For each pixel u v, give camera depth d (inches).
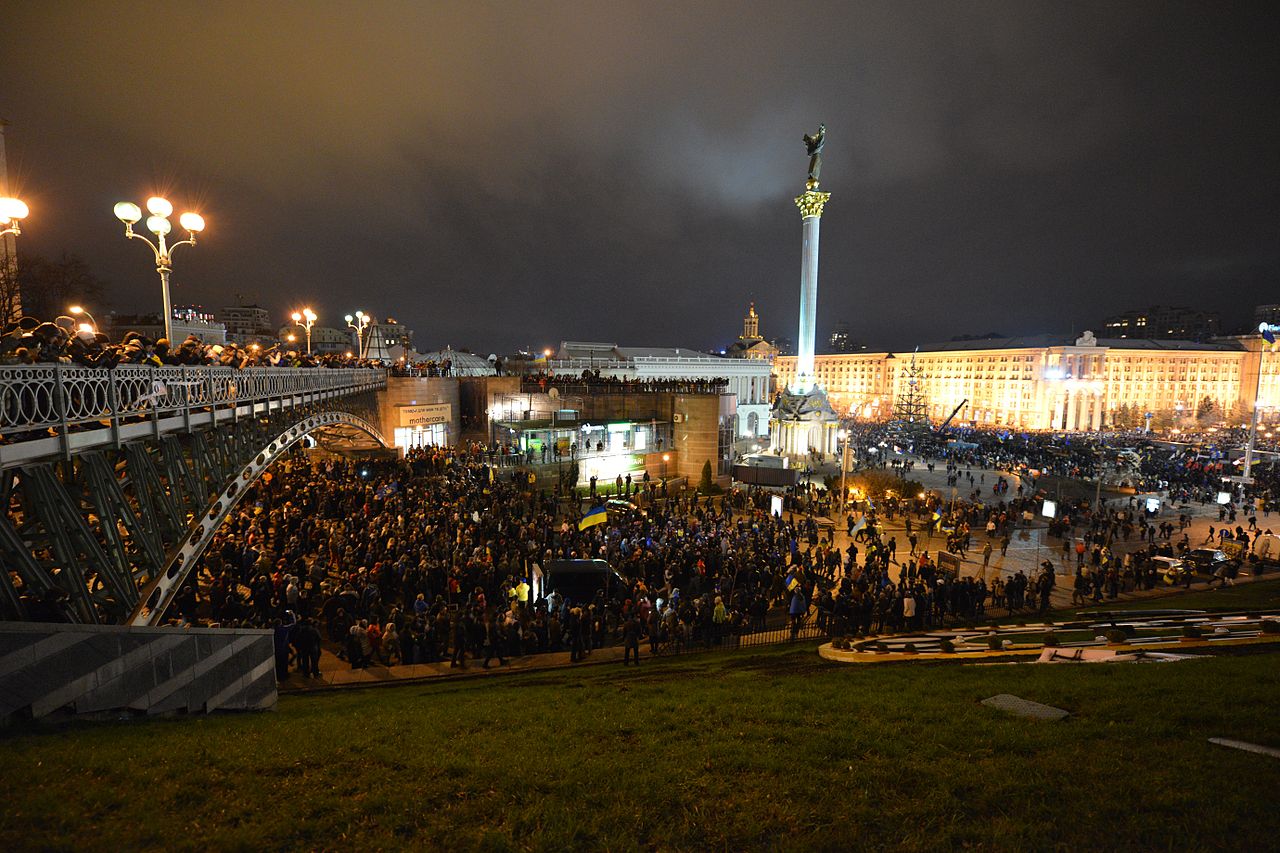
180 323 2815.0
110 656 388.5
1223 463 2576.3
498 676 657.0
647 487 1814.7
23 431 343.0
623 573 956.0
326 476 1311.5
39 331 385.4
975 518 1636.3
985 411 5841.5
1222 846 209.6
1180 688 370.0
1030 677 441.1
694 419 2080.5
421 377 1937.7
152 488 510.9
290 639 656.4
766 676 538.6
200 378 576.1
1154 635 583.2
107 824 237.9
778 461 2325.3
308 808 262.4
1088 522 1670.8
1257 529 1619.1
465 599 800.9
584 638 756.0
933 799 256.5
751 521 1362.0
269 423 848.3
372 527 922.7
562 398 2116.1
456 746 343.0
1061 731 318.3
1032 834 225.6
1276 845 208.7
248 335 4520.2
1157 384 5728.3
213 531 641.0
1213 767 264.7
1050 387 5349.4
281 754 324.8
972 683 434.6
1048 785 259.6
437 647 709.9
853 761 300.8
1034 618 855.1
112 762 296.2
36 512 373.4
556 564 890.7
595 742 350.6
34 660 340.8
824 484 2026.3
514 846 237.1
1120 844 217.2
